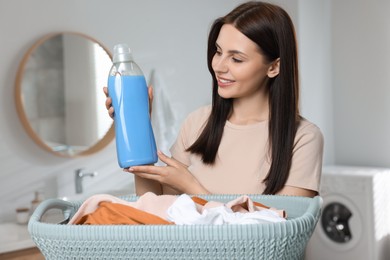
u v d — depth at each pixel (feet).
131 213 2.61
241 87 4.03
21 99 10.65
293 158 4.17
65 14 11.19
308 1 14.32
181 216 2.60
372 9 14.57
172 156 4.95
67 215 3.24
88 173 11.30
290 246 2.37
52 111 11.07
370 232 13.12
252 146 4.32
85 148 11.49
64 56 11.18
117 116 3.46
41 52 10.91
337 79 15.30
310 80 14.47
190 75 13.08
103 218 2.63
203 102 13.34
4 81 10.61
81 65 11.39
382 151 14.66
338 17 15.14
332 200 13.53
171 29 12.72
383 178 13.58
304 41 14.17
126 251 2.38
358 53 14.89
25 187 10.85
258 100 4.36
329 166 14.98
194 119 4.88
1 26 10.52
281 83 4.09
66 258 2.48
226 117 4.45
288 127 4.15
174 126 12.25
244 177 4.29
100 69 11.60
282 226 2.30
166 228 2.30
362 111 14.94
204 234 2.28
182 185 3.74
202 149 4.49
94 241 2.38
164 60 12.59
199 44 13.25
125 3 11.98
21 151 10.81
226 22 3.95
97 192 11.73
